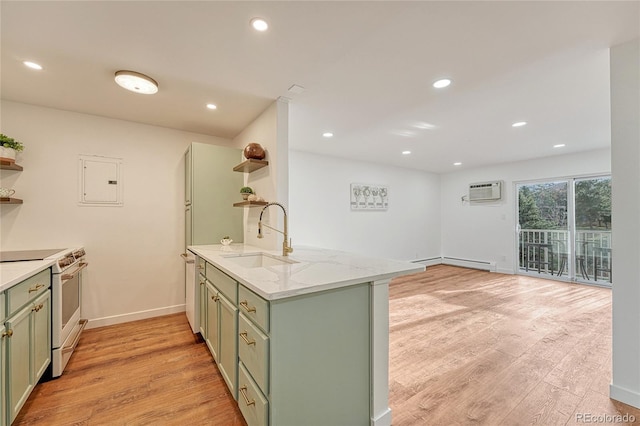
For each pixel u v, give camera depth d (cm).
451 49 177
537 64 194
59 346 197
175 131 327
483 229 608
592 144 417
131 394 179
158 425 154
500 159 531
